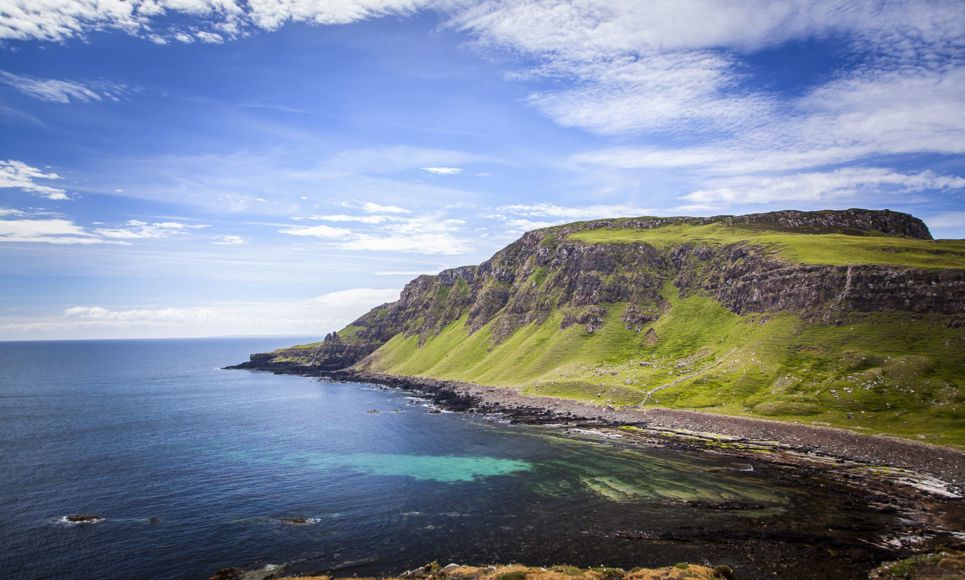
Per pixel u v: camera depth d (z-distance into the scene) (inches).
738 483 3218.5
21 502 2957.7
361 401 7760.8
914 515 2630.4
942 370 4744.1
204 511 2810.0
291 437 4916.3
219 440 4763.8
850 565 2074.3
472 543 2358.5
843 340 5689.0
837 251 7190.0
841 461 3688.5
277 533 2496.3
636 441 4579.2
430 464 3838.6
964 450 3513.8
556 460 3924.7
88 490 3186.5
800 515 2650.1
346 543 2377.0
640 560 2151.8
